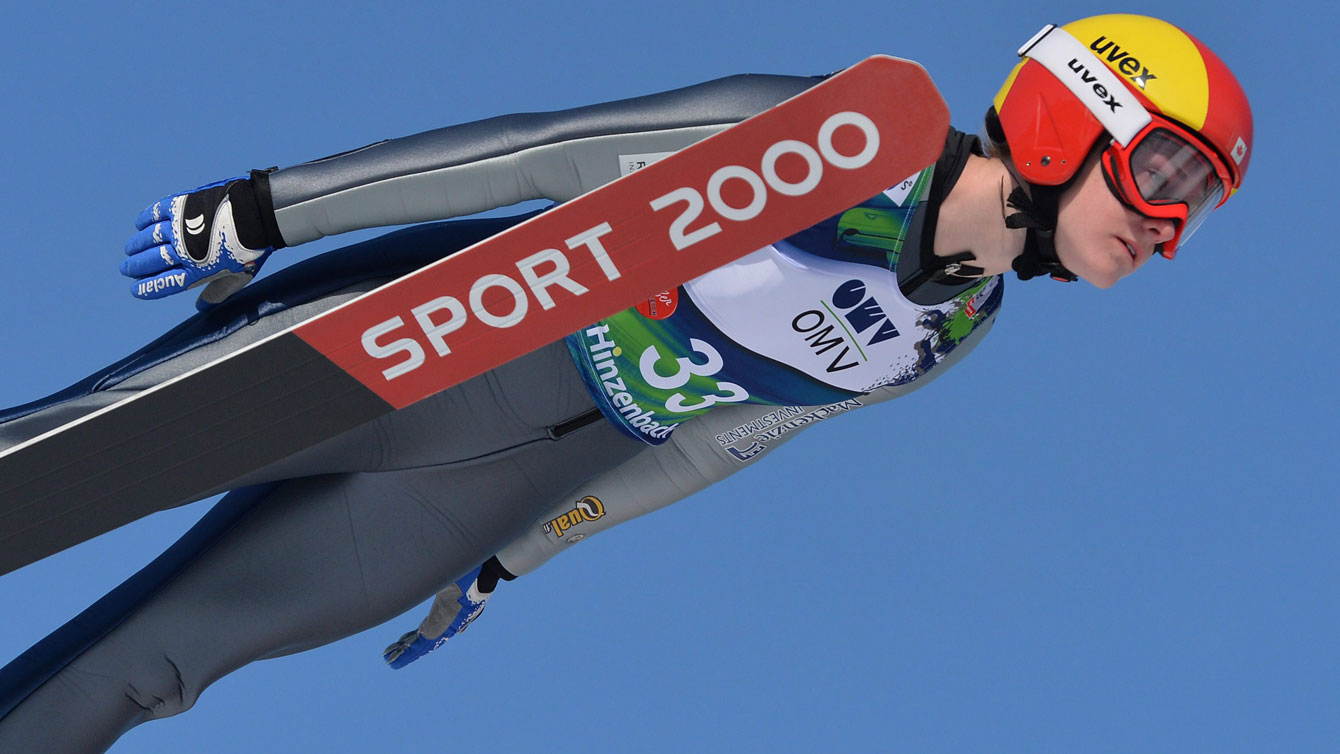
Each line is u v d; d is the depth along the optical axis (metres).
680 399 7.04
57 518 6.61
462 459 7.30
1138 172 5.73
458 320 6.16
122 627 7.32
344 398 6.38
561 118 6.30
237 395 6.32
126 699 7.30
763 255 6.31
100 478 6.52
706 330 6.62
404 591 7.52
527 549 8.52
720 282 6.42
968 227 6.12
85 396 6.89
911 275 6.36
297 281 7.12
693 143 6.10
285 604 7.37
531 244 5.96
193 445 6.46
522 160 6.26
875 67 5.44
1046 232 6.02
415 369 6.30
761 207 5.83
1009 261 6.20
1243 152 5.86
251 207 6.39
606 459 7.48
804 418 7.68
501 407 7.14
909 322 6.57
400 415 7.12
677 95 6.24
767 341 6.60
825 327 6.53
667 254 5.99
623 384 6.99
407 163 6.34
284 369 6.27
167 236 6.57
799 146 5.66
